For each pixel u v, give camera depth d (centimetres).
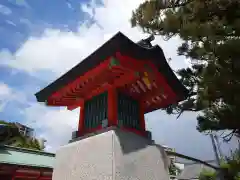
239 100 629
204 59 842
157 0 856
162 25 841
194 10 751
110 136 648
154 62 748
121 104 791
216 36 700
